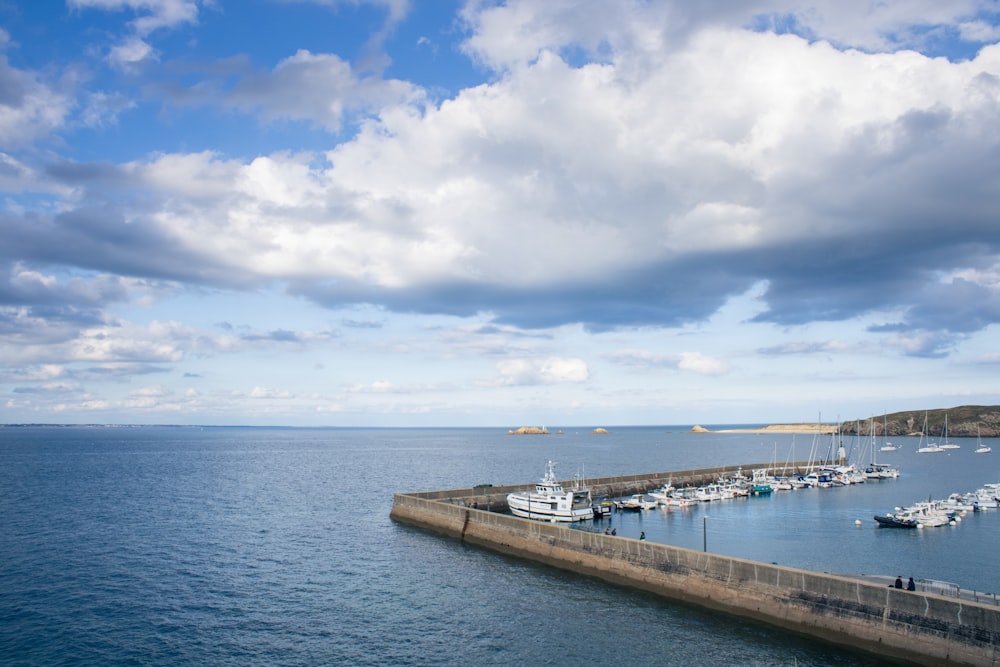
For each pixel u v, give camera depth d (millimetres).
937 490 123938
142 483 133625
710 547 70125
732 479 130625
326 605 50438
